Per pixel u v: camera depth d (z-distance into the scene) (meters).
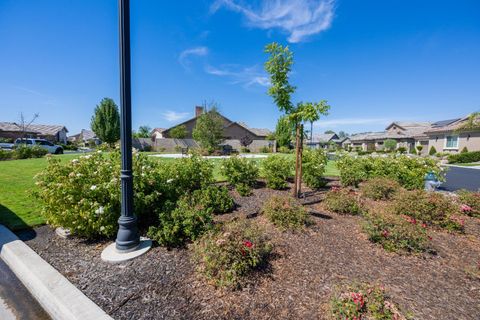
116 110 29.14
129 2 2.90
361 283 2.34
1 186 6.38
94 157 3.95
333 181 8.22
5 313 2.13
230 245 2.46
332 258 2.89
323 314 1.96
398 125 42.31
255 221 4.04
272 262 2.74
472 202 5.09
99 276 2.51
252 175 6.67
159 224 3.85
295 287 2.31
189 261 2.80
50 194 3.22
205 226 3.25
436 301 2.17
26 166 10.41
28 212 4.45
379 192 5.80
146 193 3.99
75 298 2.14
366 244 3.29
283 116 5.74
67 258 2.90
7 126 35.84
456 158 19.59
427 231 3.74
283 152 28.00
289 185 7.28
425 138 29.34
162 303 2.11
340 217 4.37
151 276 2.50
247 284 2.34
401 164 7.71
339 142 53.78
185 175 5.25
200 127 24.62
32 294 2.37
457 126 21.98
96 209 3.15
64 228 3.50
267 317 1.94
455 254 3.15
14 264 2.84
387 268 2.72
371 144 40.38
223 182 7.20
